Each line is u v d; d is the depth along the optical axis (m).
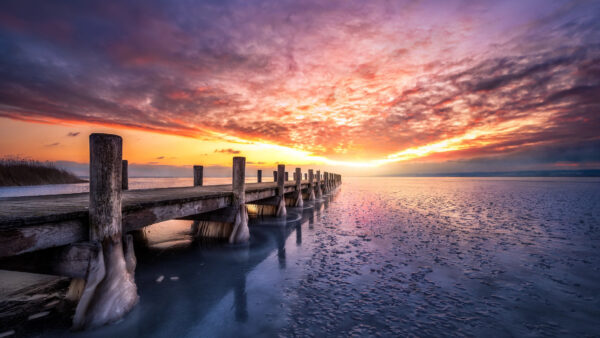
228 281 4.49
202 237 7.26
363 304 3.65
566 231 8.33
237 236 6.66
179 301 3.77
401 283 4.36
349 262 5.42
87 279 2.90
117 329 3.01
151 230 8.27
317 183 20.33
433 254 5.96
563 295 3.93
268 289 4.16
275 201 10.48
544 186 36.50
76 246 2.92
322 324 3.16
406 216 11.36
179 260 5.60
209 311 3.49
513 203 16.11
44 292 3.78
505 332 3.00
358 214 11.94
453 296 3.89
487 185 41.88
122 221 3.47
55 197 4.72
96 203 3.00
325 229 8.73
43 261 2.96
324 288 4.18
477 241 7.11
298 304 3.66
